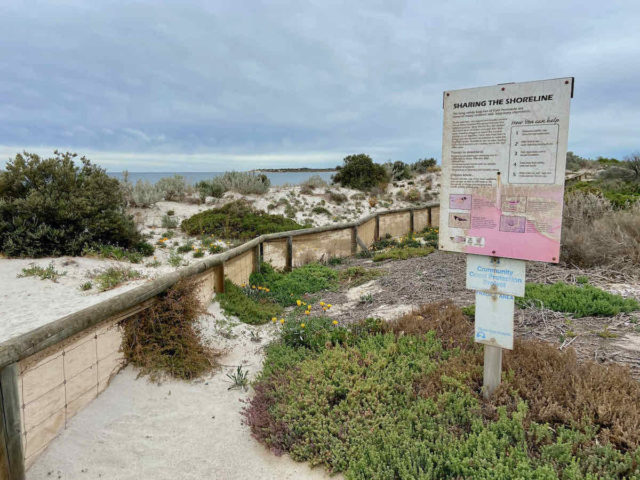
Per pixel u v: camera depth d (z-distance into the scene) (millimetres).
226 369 4484
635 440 2551
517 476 2357
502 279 3107
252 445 3279
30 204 7559
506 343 3113
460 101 3123
